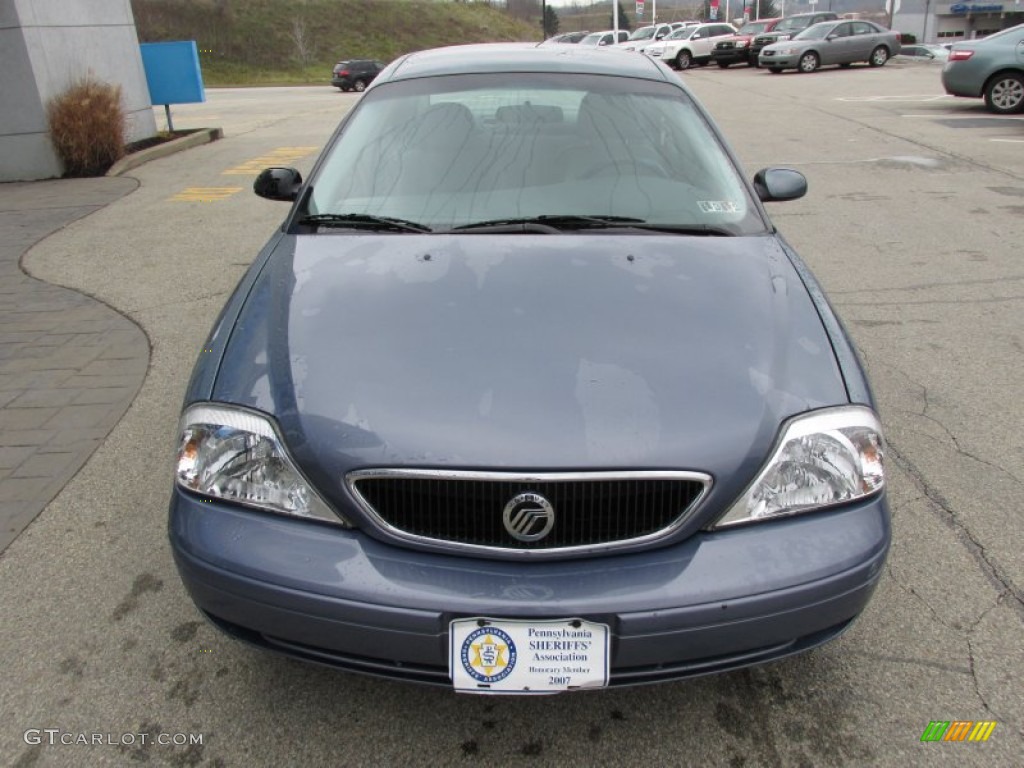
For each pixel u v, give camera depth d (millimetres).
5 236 7273
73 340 4812
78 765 2014
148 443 3582
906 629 2432
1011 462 3344
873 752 2033
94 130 10008
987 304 5160
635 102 3240
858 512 1935
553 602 1761
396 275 2414
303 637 1861
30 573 2721
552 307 2229
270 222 7586
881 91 17750
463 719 2145
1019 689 2213
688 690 2229
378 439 1859
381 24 52625
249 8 47750
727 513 1863
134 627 2471
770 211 7586
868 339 4656
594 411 1890
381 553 1845
